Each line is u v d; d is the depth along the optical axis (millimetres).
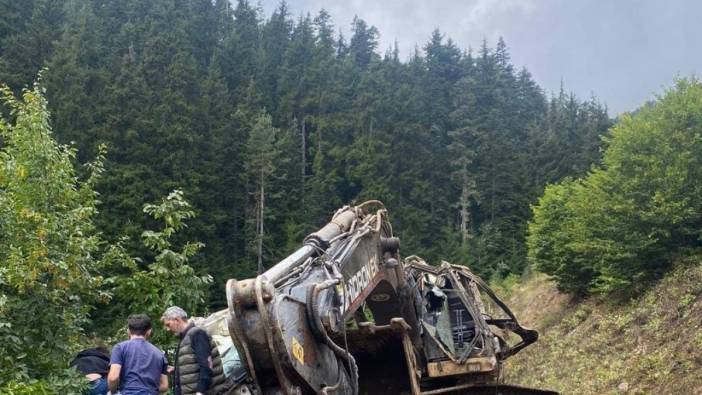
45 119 9242
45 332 8086
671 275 16969
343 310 6211
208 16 74000
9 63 43031
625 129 18375
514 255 47312
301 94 62438
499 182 54344
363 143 52781
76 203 9484
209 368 5363
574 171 54469
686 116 17766
